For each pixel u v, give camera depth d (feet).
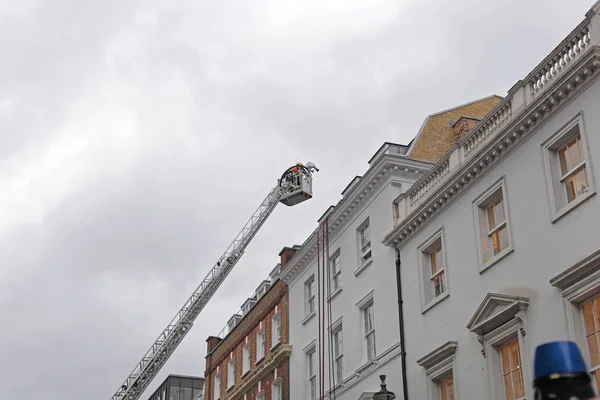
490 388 65.92
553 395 12.57
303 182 113.19
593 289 56.44
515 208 67.00
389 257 87.56
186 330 109.09
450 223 76.69
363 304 91.71
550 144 63.98
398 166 89.97
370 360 87.10
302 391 104.88
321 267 105.70
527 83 67.92
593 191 58.29
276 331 119.55
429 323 77.51
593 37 60.64
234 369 135.54
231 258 112.78
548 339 60.13
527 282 63.87
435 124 97.66
